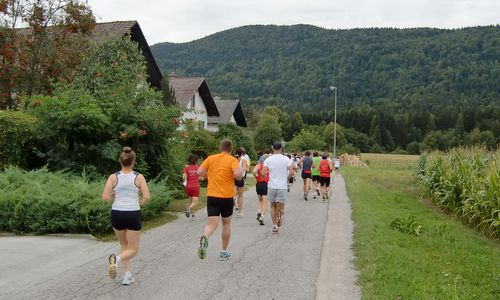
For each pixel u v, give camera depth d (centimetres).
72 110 1291
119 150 1336
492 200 1194
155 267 755
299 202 1736
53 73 2080
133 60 2214
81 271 725
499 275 745
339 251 895
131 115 1389
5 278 683
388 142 11675
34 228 974
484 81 13450
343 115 12400
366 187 2367
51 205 980
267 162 1073
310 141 7106
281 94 15750
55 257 809
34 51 2064
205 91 4681
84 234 971
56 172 1248
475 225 1334
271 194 1058
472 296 646
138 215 663
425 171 2038
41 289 635
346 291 650
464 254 933
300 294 634
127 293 625
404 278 698
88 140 1348
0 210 997
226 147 805
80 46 2184
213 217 791
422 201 1964
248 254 859
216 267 763
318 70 16150
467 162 1672
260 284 676
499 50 14350
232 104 5925
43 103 1329
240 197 1329
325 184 1792
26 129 1340
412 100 13588
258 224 1198
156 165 1536
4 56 1995
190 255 841
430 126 11619
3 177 1135
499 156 1512
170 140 1557
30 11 2080
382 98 14500
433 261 845
